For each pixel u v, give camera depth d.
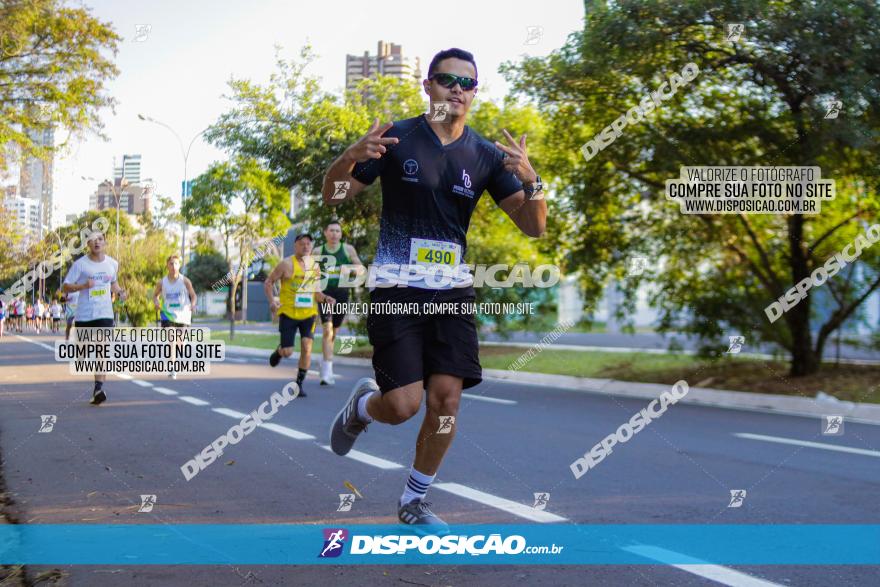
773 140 9.53
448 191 3.10
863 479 4.50
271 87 9.90
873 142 8.50
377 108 16.16
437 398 3.16
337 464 4.82
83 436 5.91
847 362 11.37
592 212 11.27
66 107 11.74
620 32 8.99
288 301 8.51
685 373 11.13
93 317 7.91
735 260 10.62
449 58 3.09
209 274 44.19
